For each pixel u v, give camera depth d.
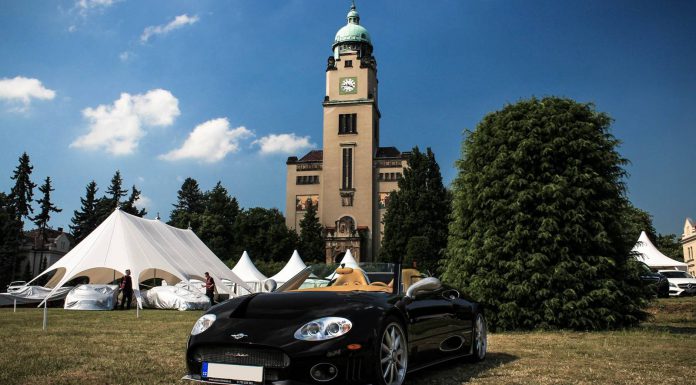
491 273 11.12
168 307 21.59
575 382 4.86
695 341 8.46
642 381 4.92
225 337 4.09
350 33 88.12
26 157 76.31
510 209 11.09
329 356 3.85
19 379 4.86
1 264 57.41
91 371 5.33
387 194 81.38
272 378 3.91
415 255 62.00
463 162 12.35
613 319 10.38
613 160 11.22
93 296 20.11
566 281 10.66
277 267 67.94
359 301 4.41
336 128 82.81
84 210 84.06
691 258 62.69
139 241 21.31
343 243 78.06
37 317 14.66
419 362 4.95
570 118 11.38
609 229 11.00
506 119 11.74
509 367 5.77
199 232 79.69
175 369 5.46
